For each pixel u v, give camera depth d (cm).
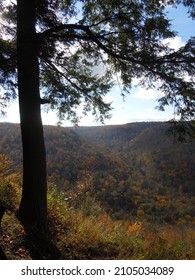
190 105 734
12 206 807
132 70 841
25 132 770
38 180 768
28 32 776
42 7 818
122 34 823
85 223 859
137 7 798
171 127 736
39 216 760
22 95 773
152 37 757
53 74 973
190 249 836
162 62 727
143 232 1066
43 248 666
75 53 946
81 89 968
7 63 877
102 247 759
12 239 636
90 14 868
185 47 723
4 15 861
